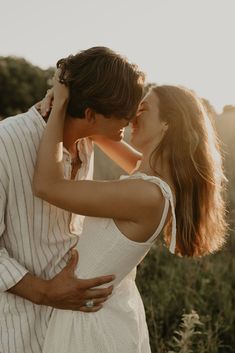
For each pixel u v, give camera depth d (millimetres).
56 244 2068
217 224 2201
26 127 1908
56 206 1893
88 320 1983
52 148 1872
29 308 2051
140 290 4039
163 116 2055
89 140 2219
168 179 2045
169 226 2145
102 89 1903
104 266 1950
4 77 27266
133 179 1901
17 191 1911
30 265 2033
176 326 3568
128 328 2025
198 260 4293
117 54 1978
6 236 1998
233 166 6051
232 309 3846
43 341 2102
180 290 3934
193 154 2029
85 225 2010
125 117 1975
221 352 3463
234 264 4449
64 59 1977
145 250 1984
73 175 2172
